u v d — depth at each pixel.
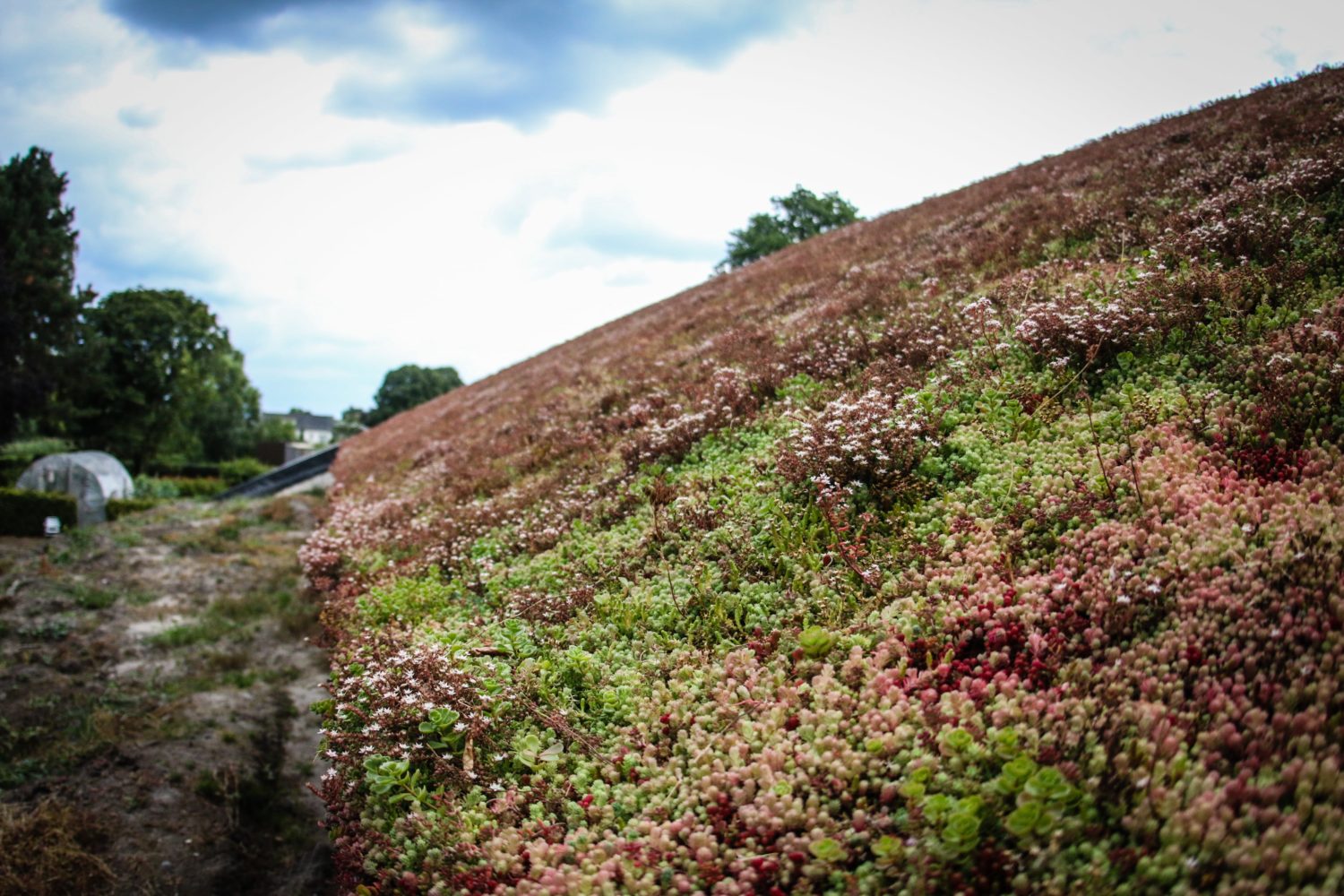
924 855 2.73
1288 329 5.31
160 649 14.12
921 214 18.33
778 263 21.94
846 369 8.11
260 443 74.50
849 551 4.86
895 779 3.23
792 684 4.02
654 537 6.18
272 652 14.23
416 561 8.24
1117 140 16.25
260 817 9.88
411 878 3.46
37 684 12.48
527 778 4.00
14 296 40.06
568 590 5.84
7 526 23.80
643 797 3.57
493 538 7.92
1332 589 3.28
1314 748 2.73
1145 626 3.61
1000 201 14.48
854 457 5.59
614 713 4.25
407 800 4.09
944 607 4.08
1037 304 7.23
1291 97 12.62
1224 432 4.69
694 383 10.12
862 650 4.03
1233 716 2.96
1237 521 3.95
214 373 62.31
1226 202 8.12
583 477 8.62
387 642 5.76
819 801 3.21
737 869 2.99
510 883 3.35
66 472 30.23
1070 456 5.08
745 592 5.00
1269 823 2.53
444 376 92.31
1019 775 2.78
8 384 36.00
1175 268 7.26
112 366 54.06
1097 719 3.06
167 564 18.94
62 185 45.66
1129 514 4.34
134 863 8.86
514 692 4.53
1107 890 2.46
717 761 3.56
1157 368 5.81
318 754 4.80
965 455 5.54
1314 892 2.22
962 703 3.34
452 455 14.00
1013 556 4.46
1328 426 4.39
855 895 2.73
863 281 12.04
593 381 14.51
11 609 15.23
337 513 13.26
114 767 10.47
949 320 8.00
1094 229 9.39
